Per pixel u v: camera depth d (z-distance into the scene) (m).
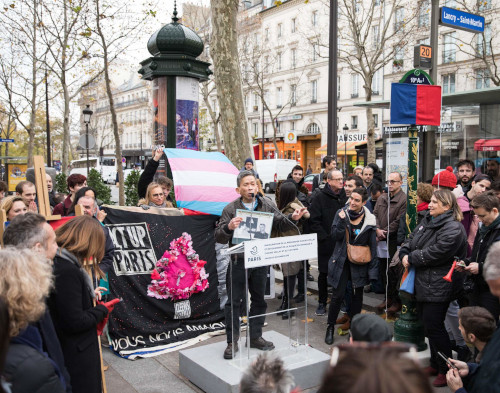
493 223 3.78
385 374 0.85
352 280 4.99
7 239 2.48
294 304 4.32
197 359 4.10
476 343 3.06
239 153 9.50
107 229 4.56
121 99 70.88
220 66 9.26
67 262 2.68
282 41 44.47
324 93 41.22
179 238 5.28
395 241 6.17
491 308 3.79
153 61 9.49
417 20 23.83
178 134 9.80
